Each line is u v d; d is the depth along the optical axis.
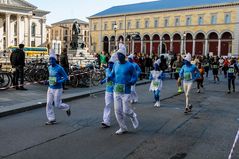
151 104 14.19
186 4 85.88
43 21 107.62
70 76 18.92
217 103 15.02
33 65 22.27
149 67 27.38
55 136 8.34
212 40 79.25
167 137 8.48
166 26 88.19
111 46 102.88
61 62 17.84
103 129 9.20
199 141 8.16
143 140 8.13
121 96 8.59
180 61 23.16
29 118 10.60
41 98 14.09
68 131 8.90
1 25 94.38
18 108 11.52
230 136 8.72
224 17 76.50
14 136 8.27
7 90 16.39
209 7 78.75
